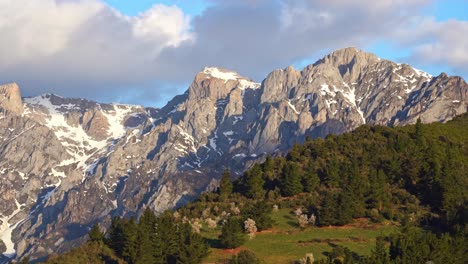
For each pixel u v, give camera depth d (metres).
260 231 140.12
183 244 123.62
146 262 121.50
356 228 139.38
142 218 133.88
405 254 110.56
